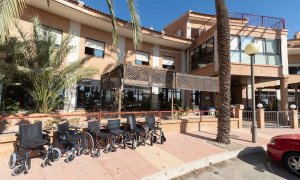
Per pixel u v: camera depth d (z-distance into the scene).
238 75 13.98
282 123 12.89
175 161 5.66
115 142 6.93
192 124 10.17
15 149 5.33
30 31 10.73
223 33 8.02
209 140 8.12
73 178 4.42
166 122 9.23
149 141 7.74
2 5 3.12
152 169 5.04
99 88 13.84
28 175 4.50
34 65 9.20
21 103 10.44
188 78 11.43
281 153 5.59
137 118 10.17
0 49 8.18
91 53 13.72
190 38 17.89
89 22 13.19
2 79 7.83
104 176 4.57
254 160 6.31
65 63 11.65
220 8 8.10
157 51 17.02
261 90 20.44
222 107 7.80
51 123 7.50
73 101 12.27
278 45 14.76
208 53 15.02
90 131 6.29
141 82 9.83
